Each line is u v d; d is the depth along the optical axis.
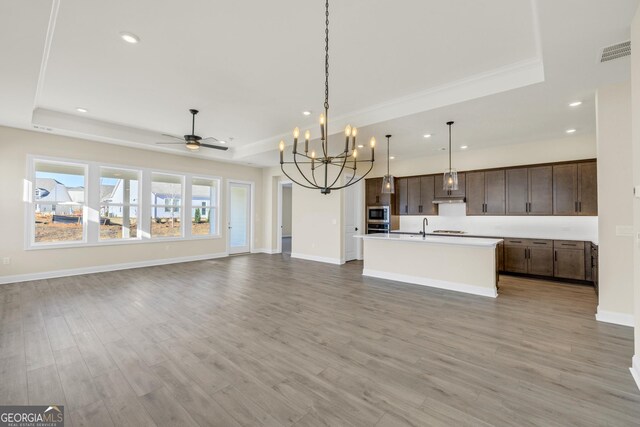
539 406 1.84
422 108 3.82
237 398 1.92
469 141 5.51
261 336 2.87
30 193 5.04
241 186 8.58
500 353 2.53
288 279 5.30
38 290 4.46
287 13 2.30
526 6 2.20
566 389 2.01
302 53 2.89
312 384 2.08
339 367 2.31
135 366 2.30
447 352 2.55
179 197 7.14
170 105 4.31
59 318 3.30
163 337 2.84
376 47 2.77
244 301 3.99
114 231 6.11
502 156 5.93
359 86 3.61
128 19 2.38
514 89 3.16
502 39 2.63
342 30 2.52
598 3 1.93
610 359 2.41
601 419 1.71
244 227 8.70
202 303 3.89
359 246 7.65
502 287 4.76
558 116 4.05
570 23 2.13
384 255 5.41
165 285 4.83
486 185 6.01
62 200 5.46
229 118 4.86
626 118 3.07
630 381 2.10
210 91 3.79
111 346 2.64
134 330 2.99
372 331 3.00
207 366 2.31
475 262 4.40
